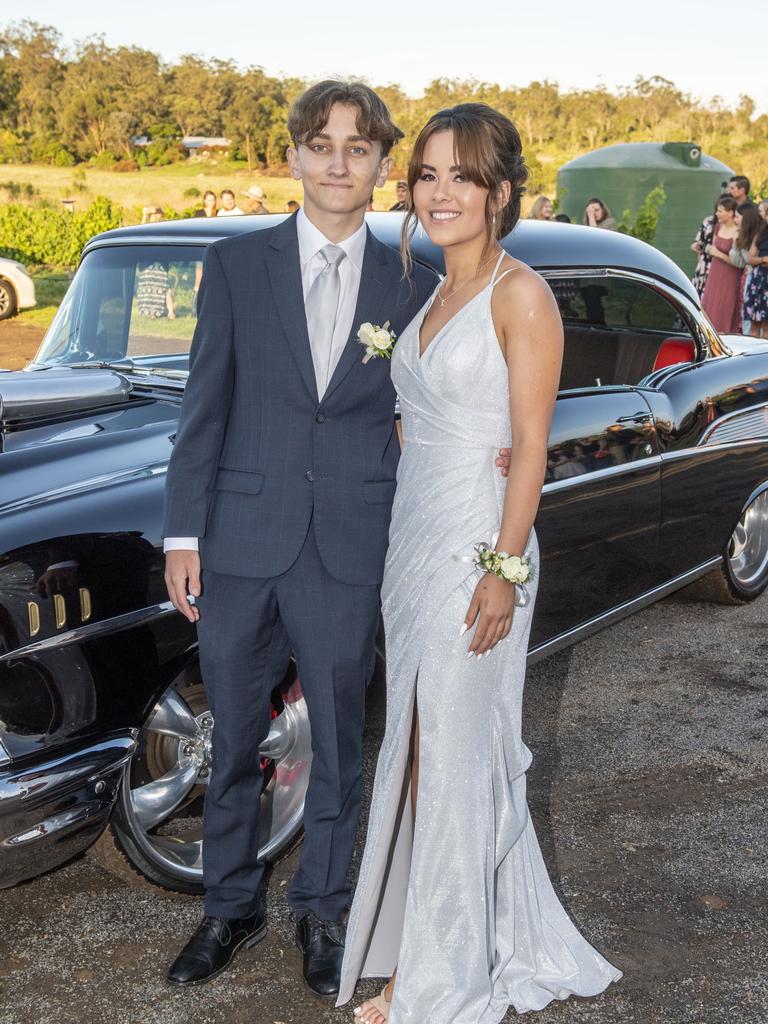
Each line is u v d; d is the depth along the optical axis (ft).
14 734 7.67
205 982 8.24
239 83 260.21
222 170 231.30
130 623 8.15
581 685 13.98
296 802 9.56
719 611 16.72
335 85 7.47
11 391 9.89
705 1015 7.93
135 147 251.60
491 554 7.16
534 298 7.08
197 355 7.80
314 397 7.77
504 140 7.14
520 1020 7.87
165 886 8.88
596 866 9.86
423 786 7.58
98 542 8.02
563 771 11.69
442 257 10.27
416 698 7.66
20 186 161.07
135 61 261.03
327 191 7.56
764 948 8.72
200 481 7.77
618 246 13.37
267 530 7.75
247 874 8.46
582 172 57.16
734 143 238.07
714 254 36.32
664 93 255.50
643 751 12.16
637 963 8.52
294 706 9.54
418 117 235.40
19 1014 7.88
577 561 11.89
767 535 16.78
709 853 10.10
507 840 7.84
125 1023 7.81
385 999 7.92
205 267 7.84
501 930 8.04
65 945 8.69
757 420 15.07
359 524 7.89
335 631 7.90
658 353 14.12
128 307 12.01
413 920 7.64
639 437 12.60
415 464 7.61
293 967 8.49
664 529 13.43
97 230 74.13
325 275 7.77
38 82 259.80
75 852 7.93
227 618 7.89
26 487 8.50
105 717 8.09
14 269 52.13
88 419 10.22
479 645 7.30
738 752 12.15
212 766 8.26
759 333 36.04
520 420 7.16
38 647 7.70
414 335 7.59
